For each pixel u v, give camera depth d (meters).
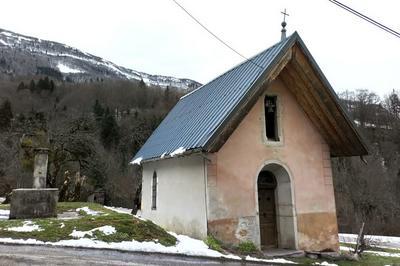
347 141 13.35
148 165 18.31
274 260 10.27
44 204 12.14
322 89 12.39
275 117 13.34
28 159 19.11
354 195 42.50
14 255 7.47
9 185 33.38
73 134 32.88
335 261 11.91
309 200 12.95
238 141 12.30
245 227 11.69
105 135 53.03
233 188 11.84
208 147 10.35
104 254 8.02
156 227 10.49
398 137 56.28
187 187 12.95
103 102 76.00
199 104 15.23
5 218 12.42
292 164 12.97
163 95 86.94
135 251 8.50
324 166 13.50
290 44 11.87
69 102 72.19
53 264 6.98
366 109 67.50
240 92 11.48
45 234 9.08
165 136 16.67
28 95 70.25
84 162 34.78
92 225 9.82
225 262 8.70
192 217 12.32
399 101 66.56
